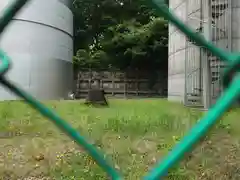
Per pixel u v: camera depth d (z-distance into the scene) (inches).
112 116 282.7
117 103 463.8
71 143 176.4
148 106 398.6
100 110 350.9
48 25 644.1
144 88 878.4
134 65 879.1
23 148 168.4
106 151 154.3
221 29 358.9
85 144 41.5
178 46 488.1
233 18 358.6
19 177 124.0
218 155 146.9
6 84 39.4
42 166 136.6
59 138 191.9
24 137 197.9
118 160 140.1
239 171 129.6
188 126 209.3
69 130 40.8
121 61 882.8
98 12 969.5
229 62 35.2
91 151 41.3
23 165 138.5
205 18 363.6
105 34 904.9
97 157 41.3
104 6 946.1
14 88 39.9
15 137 198.2
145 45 860.6
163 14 37.5
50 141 184.4
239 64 34.5
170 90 538.0
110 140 181.5
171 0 495.5
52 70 652.1
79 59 864.3
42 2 631.8
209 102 335.3
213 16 366.6
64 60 703.7
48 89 640.4
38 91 618.5
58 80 673.6
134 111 331.9
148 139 184.9
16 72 589.9
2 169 132.3
